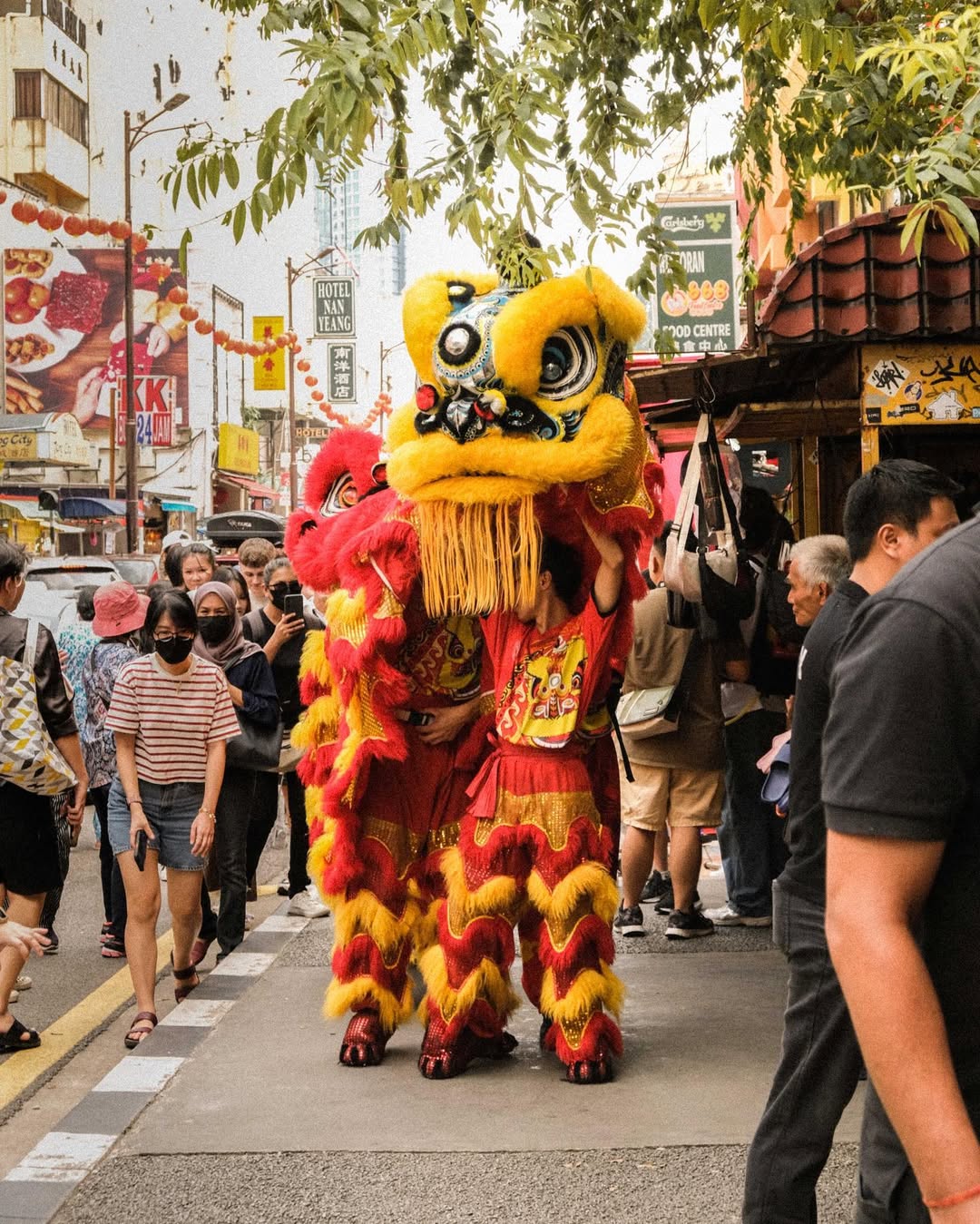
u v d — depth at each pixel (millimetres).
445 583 5031
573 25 5469
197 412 48844
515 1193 4109
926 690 1979
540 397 4816
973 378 6793
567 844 5031
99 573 17703
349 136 4289
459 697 5613
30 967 7887
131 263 32688
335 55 4266
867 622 2061
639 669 7199
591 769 5410
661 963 6945
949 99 4805
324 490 6387
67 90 46938
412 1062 5434
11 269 45656
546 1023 5566
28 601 14859
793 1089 3469
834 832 2029
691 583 6707
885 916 1960
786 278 6648
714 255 10047
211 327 37688
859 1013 1946
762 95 6176
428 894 5621
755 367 8039
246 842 7422
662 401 8891
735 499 8039
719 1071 5211
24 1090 5809
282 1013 6148
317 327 53094
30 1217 4016
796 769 3506
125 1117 4918
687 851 7363
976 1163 1866
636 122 5109
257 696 7219
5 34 44969
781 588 6832
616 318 4809
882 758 1985
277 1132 4641
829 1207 4039
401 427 5215
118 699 6387
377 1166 4336
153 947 6305
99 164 48906
